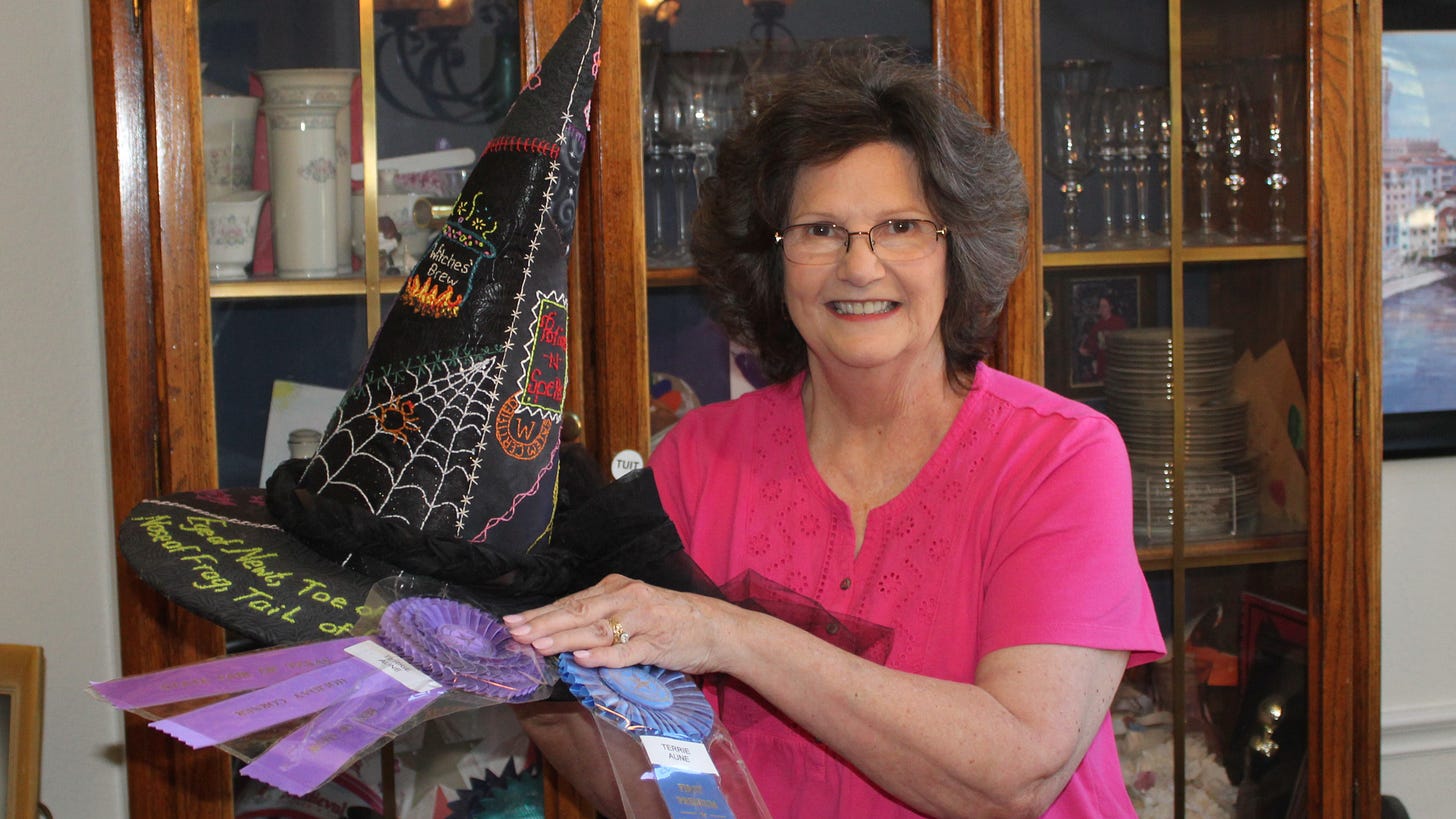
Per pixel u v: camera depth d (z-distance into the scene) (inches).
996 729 36.0
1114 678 40.1
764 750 44.4
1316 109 61.1
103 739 64.1
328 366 57.4
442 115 57.5
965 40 58.9
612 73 56.6
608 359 57.6
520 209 33.4
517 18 57.1
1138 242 61.6
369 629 30.9
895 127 41.3
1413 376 78.1
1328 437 62.2
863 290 41.5
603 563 37.5
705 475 48.8
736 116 52.0
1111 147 60.9
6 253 61.9
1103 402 62.1
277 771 25.2
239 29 55.2
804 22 58.9
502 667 30.7
